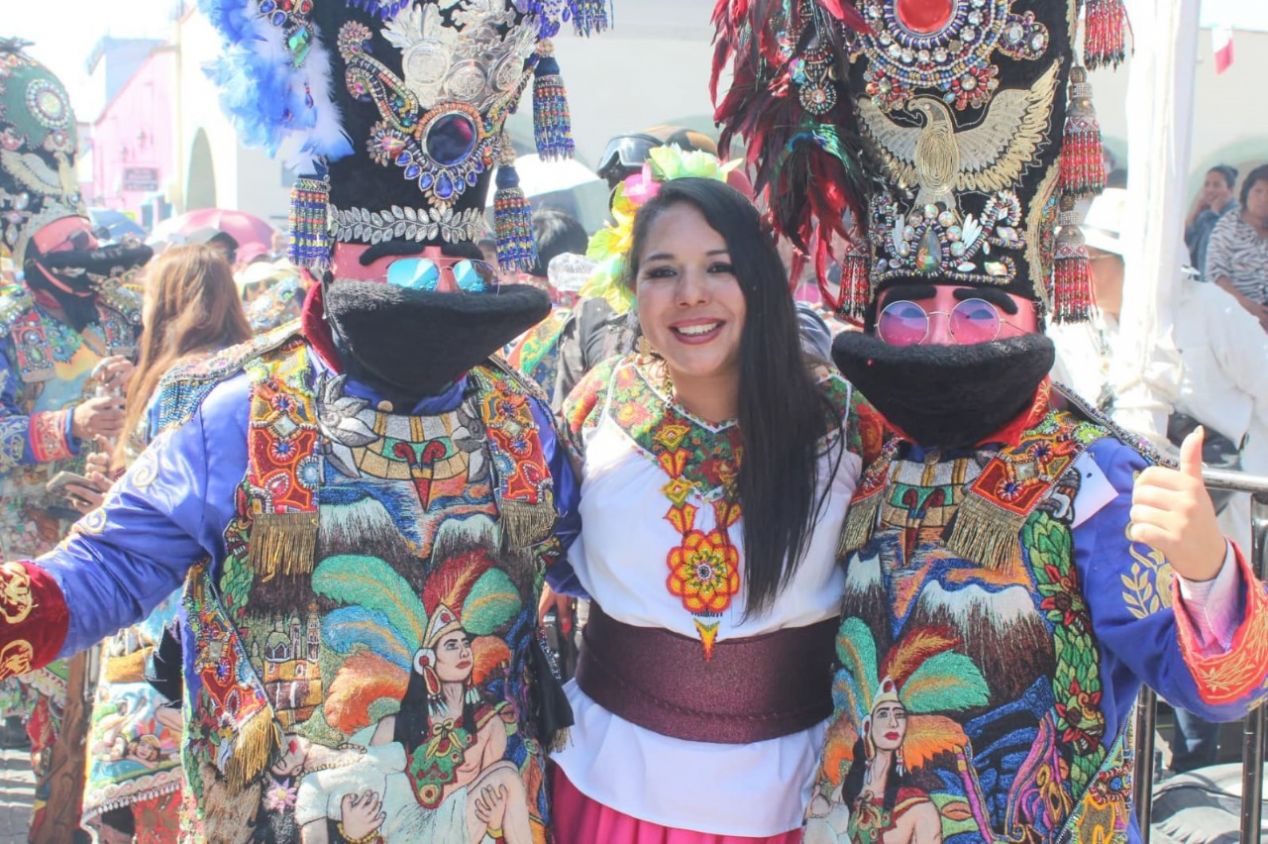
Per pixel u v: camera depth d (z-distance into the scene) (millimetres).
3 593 1568
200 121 13953
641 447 2018
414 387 1761
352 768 1690
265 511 1693
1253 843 2484
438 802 1744
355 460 1750
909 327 1781
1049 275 1822
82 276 3672
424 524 1770
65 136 3756
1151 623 1592
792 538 1912
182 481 1713
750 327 1936
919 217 1781
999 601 1679
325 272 1816
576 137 10250
